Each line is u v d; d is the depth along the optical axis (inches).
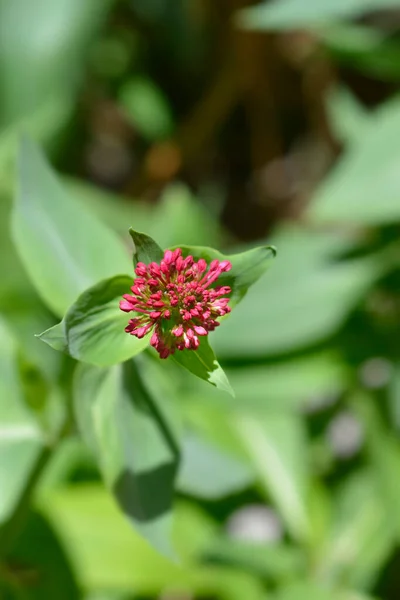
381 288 29.4
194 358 19.0
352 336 29.1
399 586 27.3
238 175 55.3
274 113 53.7
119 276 19.2
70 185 36.6
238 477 24.3
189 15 48.8
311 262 29.5
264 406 28.3
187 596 27.3
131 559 25.3
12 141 35.0
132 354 19.2
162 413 21.1
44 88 37.4
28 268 21.2
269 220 54.1
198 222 30.8
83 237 21.4
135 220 35.9
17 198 21.4
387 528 27.6
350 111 32.6
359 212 25.8
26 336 27.0
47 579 24.6
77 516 25.6
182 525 27.2
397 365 28.7
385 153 26.1
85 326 19.1
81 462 27.1
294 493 27.8
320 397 33.6
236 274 19.3
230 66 50.1
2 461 21.9
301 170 54.7
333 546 27.5
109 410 21.0
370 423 28.6
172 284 18.9
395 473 27.7
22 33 37.2
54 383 23.5
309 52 49.4
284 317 28.4
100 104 49.1
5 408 22.1
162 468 20.9
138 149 53.6
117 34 47.4
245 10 46.2
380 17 37.3
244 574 26.5
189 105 52.6
